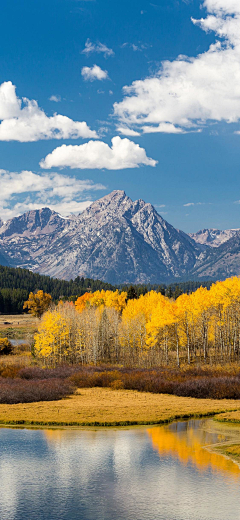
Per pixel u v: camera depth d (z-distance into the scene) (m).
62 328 85.00
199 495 21.86
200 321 85.38
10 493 22.25
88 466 26.14
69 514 19.83
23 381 57.50
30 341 108.12
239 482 23.50
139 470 25.39
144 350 90.44
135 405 44.19
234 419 38.16
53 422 37.06
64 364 81.19
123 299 143.62
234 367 72.50
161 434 33.81
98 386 59.81
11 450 29.52
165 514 19.80
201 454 28.38
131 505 20.73
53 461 27.08
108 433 34.31
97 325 96.25
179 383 54.00
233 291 84.12
